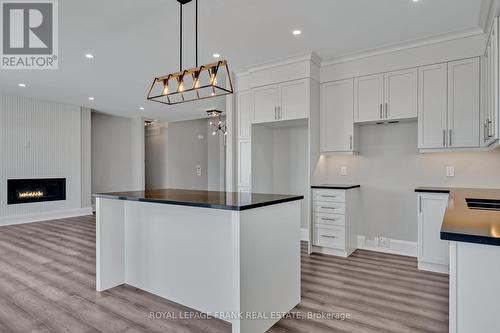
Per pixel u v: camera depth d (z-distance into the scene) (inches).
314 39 142.9
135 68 180.4
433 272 134.3
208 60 168.4
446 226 56.2
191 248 101.4
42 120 261.3
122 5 111.8
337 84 168.1
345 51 158.1
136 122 350.9
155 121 374.0
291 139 199.8
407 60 148.9
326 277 128.8
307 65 162.4
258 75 180.4
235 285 79.9
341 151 166.7
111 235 118.3
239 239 79.3
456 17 122.5
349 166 177.9
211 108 295.1
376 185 169.9
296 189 197.9
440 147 141.0
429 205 135.4
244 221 81.0
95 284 121.6
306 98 163.0
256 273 85.4
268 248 90.7
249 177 184.4
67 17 120.7
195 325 91.0
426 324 89.7
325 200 163.2
